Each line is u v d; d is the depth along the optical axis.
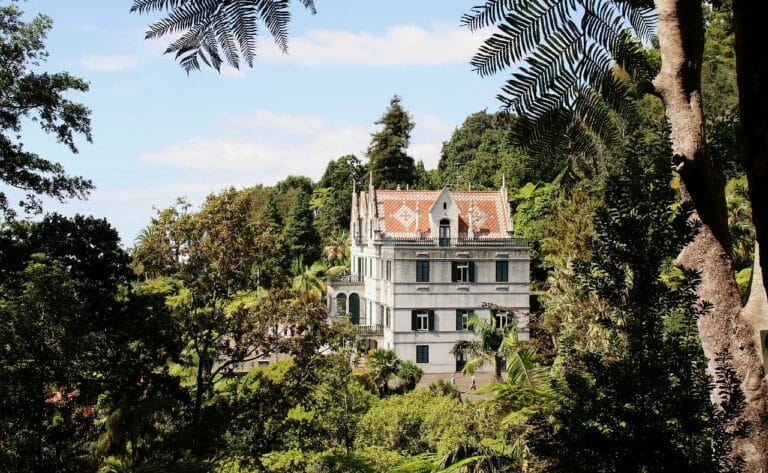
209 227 21.92
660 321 6.39
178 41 2.56
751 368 6.62
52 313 17.02
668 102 6.14
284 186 116.69
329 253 82.06
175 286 23.52
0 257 18.08
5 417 16.06
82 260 18.77
